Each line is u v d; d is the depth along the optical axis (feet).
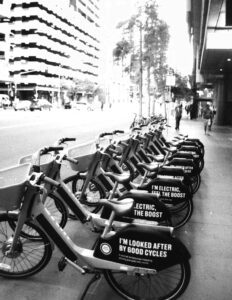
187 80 173.17
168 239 9.07
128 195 12.78
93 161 14.73
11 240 10.64
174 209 15.44
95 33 402.72
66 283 10.69
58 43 309.01
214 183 24.82
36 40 272.51
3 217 10.85
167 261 9.13
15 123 80.94
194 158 20.92
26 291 10.22
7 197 9.40
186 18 66.39
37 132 61.87
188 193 14.85
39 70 276.62
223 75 96.12
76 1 344.69
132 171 19.38
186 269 9.25
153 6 72.79
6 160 32.04
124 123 96.12
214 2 31.32
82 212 12.73
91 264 9.70
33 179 9.70
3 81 234.17
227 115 98.89
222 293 10.29
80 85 305.32
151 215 12.67
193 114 134.72
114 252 9.47
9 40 250.57
